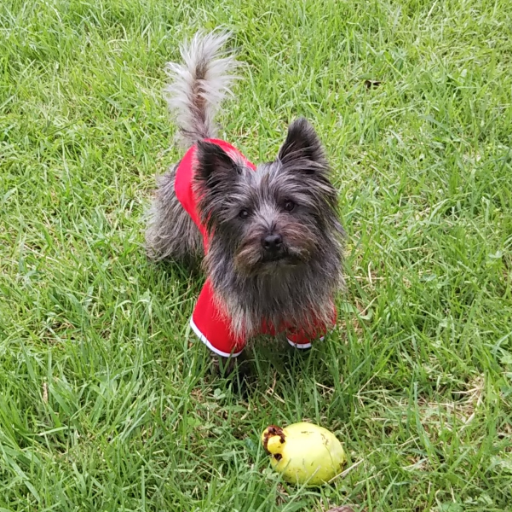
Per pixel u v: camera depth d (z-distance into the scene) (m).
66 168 1.25
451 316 0.95
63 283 1.06
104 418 0.88
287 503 0.78
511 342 0.92
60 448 0.86
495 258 1.01
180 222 1.05
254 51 1.46
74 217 1.18
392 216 1.13
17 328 0.99
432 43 1.46
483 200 1.11
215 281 0.88
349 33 1.49
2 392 0.89
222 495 0.78
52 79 1.45
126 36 1.55
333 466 0.79
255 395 0.91
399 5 1.56
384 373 0.91
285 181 0.84
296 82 1.40
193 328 0.91
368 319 0.99
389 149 1.24
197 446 0.86
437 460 0.81
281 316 0.89
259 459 0.82
